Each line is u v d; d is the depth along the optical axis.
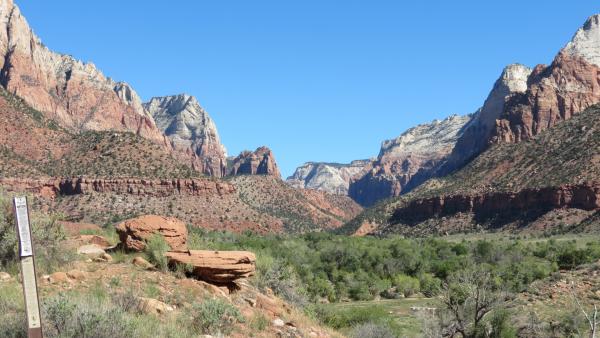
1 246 13.07
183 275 14.77
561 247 76.88
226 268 15.21
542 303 30.28
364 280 60.44
